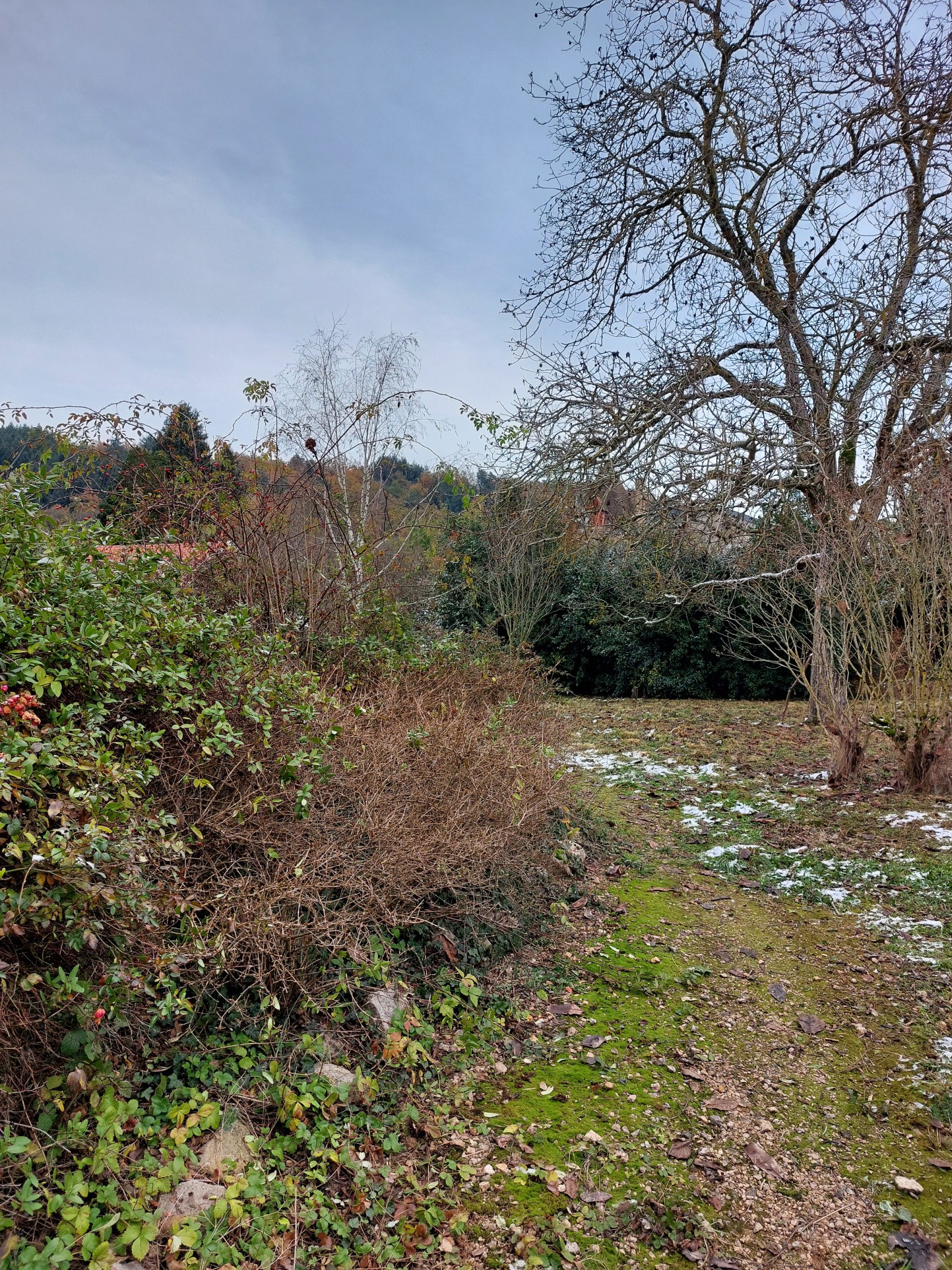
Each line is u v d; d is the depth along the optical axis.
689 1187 2.62
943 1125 2.93
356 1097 2.80
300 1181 2.46
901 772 6.80
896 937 4.37
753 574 9.68
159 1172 2.23
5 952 2.26
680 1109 3.01
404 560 9.59
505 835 4.21
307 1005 2.98
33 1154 2.07
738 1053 3.38
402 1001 3.30
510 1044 3.40
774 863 5.50
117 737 3.00
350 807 3.88
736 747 9.07
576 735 9.86
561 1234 2.39
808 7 8.61
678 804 6.96
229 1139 2.49
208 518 6.00
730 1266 2.32
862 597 6.82
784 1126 2.93
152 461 5.85
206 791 3.41
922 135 8.35
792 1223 2.49
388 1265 2.23
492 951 3.99
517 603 14.45
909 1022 3.58
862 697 7.08
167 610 3.83
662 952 4.27
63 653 3.00
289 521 6.48
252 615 5.52
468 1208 2.49
